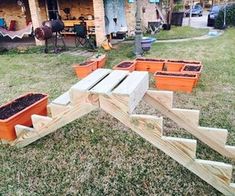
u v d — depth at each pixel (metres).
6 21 11.51
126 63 5.57
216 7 14.39
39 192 2.46
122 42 9.32
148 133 2.32
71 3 10.68
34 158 2.94
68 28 10.14
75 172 2.69
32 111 3.32
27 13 11.12
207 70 5.70
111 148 3.05
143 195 2.37
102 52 7.76
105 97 2.35
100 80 2.73
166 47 8.34
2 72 6.29
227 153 2.71
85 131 3.43
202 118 3.62
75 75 5.76
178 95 4.42
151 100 2.88
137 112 3.87
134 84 2.48
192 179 2.52
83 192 2.43
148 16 12.02
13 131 3.09
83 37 8.52
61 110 2.70
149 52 7.61
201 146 2.98
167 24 12.46
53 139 3.28
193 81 4.42
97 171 2.69
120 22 9.76
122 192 2.41
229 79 5.11
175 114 2.83
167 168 2.68
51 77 5.72
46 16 10.98
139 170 2.68
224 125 3.43
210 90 4.59
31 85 5.26
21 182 2.59
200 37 10.30
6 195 2.44
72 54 7.70
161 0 14.21
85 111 2.54
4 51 8.55
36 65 6.76
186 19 17.67
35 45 9.38
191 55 7.16
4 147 3.15
